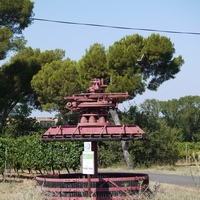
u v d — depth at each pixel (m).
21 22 40.62
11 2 39.47
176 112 94.25
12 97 45.38
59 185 12.26
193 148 45.19
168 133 34.41
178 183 19.48
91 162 11.70
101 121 12.43
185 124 90.94
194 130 91.00
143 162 33.69
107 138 12.05
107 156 33.88
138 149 33.22
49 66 42.25
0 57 36.84
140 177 12.51
